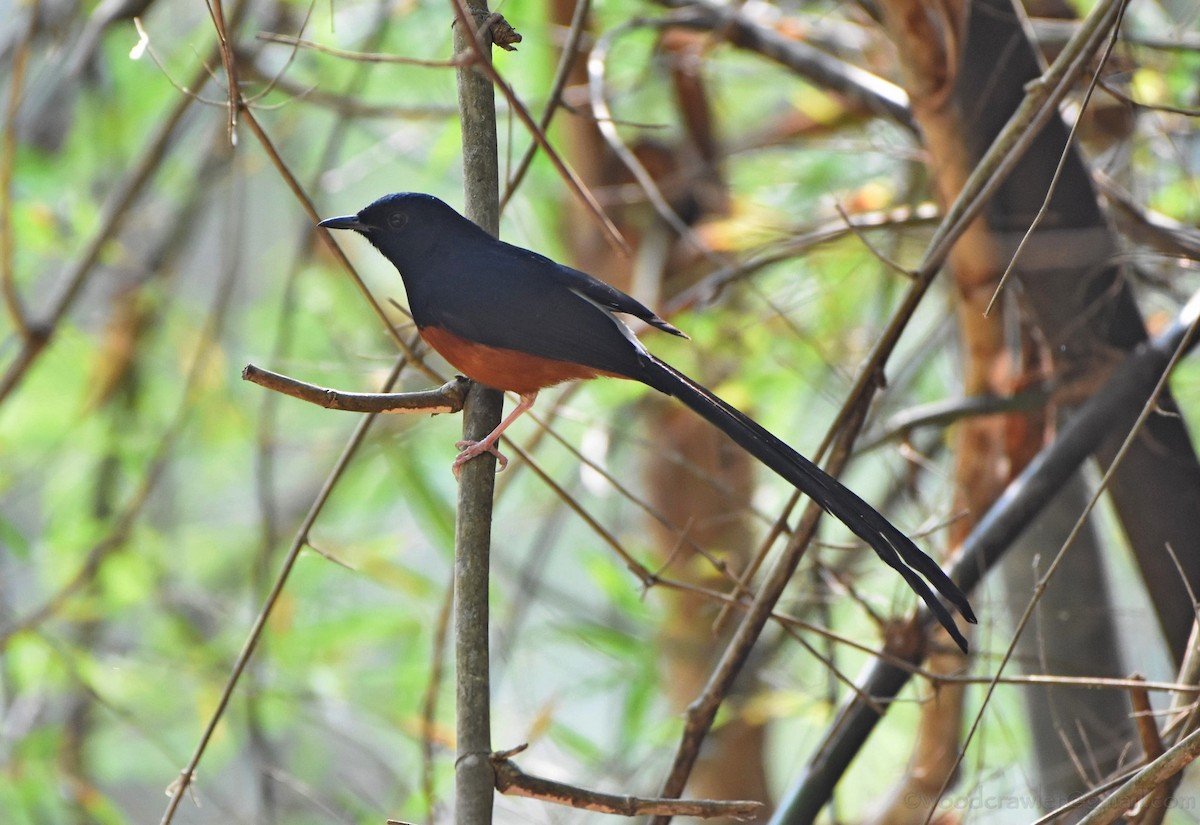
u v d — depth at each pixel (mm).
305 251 12156
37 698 12164
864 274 11875
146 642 12844
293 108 13258
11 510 15258
